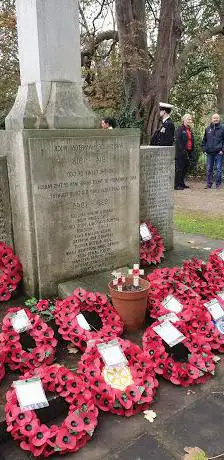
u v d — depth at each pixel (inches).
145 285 92.4
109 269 113.9
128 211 115.1
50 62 99.5
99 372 71.0
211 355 81.1
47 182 95.9
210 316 89.3
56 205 98.7
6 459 60.3
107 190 108.4
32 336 80.1
